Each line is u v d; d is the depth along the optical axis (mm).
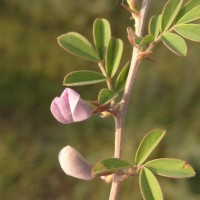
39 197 446
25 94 517
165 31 190
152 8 505
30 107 508
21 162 461
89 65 536
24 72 536
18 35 565
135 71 191
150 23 194
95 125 467
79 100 183
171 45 184
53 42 557
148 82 479
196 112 456
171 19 191
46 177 453
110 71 206
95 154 447
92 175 185
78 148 459
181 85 476
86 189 436
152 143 188
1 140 478
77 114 182
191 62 484
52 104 181
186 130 441
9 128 492
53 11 566
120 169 181
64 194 443
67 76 195
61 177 454
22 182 452
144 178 183
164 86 480
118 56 207
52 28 567
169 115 460
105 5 548
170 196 406
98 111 185
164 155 425
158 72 485
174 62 493
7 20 577
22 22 573
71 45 205
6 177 452
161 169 183
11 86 524
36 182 451
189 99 466
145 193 182
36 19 572
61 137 474
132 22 541
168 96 474
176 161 183
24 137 482
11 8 582
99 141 460
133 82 191
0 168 456
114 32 540
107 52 207
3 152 467
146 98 470
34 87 523
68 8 558
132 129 444
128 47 525
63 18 563
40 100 513
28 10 575
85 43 207
